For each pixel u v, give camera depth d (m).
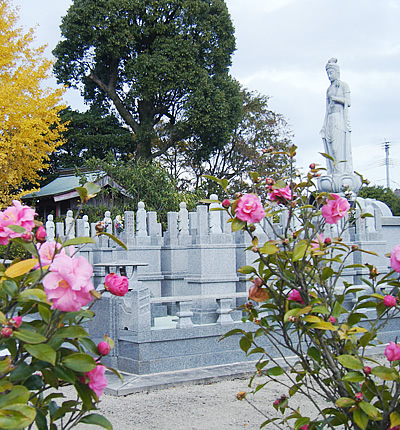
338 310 3.38
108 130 30.94
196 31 28.58
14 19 20.78
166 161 35.69
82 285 2.23
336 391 3.56
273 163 34.41
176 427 5.78
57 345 2.44
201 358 8.46
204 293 9.58
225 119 28.52
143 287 8.74
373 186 32.06
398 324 10.28
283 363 8.61
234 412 6.28
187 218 12.38
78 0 28.53
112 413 6.32
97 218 22.22
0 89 19.67
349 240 11.29
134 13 27.48
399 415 2.77
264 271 3.42
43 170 32.06
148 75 27.22
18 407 2.16
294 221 10.55
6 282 2.49
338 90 15.08
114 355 8.43
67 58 29.56
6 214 2.66
